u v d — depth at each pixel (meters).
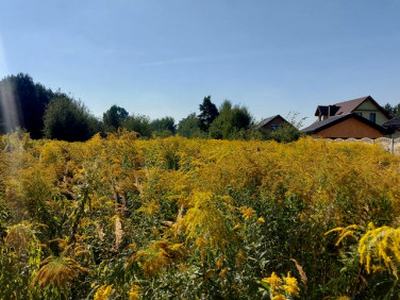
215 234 1.84
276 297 1.64
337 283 2.15
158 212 2.79
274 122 43.53
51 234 2.46
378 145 8.29
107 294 1.69
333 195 2.44
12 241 1.89
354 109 40.66
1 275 1.83
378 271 2.04
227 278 1.91
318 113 47.75
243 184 2.73
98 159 3.83
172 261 1.79
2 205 2.44
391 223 2.34
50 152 5.06
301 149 6.28
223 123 27.12
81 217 2.55
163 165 6.10
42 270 1.68
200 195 1.93
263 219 2.36
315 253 2.39
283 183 2.63
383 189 2.36
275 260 2.32
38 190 2.51
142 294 1.80
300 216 2.50
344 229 2.16
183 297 1.80
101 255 2.41
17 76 43.91
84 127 25.61
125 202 3.37
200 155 5.71
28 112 41.62
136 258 1.79
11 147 6.92
